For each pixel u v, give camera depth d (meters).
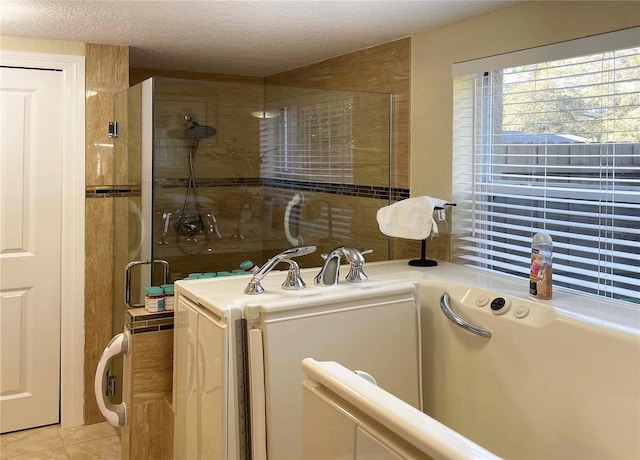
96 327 3.41
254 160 3.04
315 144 3.16
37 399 3.35
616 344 1.78
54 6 2.54
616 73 2.20
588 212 2.35
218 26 2.88
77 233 3.34
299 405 2.03
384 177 3.28
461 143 2.86
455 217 2.89
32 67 3.21
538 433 2.00
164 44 3.33
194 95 2.88
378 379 2.24
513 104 2.64
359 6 2.51
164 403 2.72
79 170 3.32
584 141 2.34
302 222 3.17
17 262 3.27
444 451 1.01
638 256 2.12
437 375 2.41
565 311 2.00
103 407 2.77
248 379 2.00
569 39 2.28
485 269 2.71
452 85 2.84
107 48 3.34
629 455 1.73
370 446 1.21
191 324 2.23
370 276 2.54
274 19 2.74
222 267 2.99
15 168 3.23
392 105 3.23
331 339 2.12
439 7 2.52
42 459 2.95
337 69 3.68
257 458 1.96
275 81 4.46
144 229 2.88
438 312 2.41
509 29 2.53
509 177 2.69
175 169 2.84
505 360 2.13
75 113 3.30
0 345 3.26
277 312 1.99
